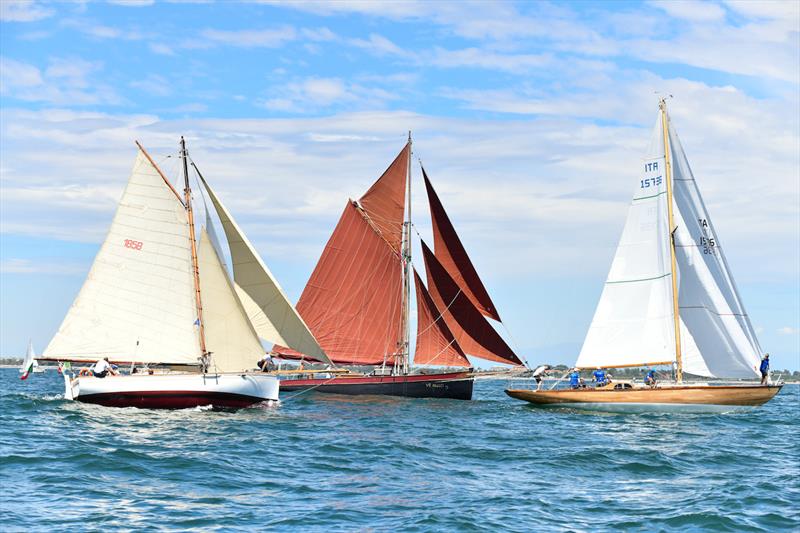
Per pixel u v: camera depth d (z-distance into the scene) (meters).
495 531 28.39
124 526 27.83
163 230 56.84
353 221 82.38
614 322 68.25
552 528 28.97
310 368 80.81
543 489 35.28
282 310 61.78
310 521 29.09
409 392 79.12
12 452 39.00
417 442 48.00
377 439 48.56
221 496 32.34
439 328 77.62
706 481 37.59
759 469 41.12
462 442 48.53
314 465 39.47
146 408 56.47
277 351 79.38
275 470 37.88
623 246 68.25
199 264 57.81
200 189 58.12
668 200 66.69
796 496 34.09
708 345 65.75
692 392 65.31
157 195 56.75
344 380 80.94
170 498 31.73
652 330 67.06
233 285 57.75
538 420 61.38
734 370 65.31
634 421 60.91
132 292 56.88
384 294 82.31
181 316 57.00
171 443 43.62
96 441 43.00
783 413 71.56
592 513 31.14
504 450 45.59
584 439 50.69
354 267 82.50
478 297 76.12
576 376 70.44
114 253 56.97
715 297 65.88
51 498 30.97
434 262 76.81
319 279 82.69
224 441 45.12
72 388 58.97
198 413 56.09
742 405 65.12
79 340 56.91
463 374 77.56
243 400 58.34
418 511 30.78
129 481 34.28
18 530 26.95
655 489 35.59
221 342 58.06
